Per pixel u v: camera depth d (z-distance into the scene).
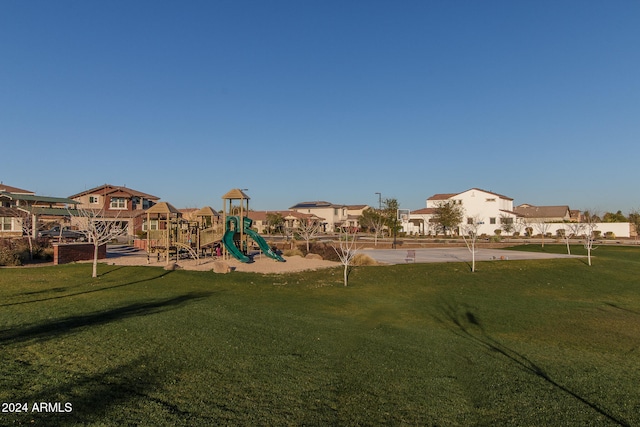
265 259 26.20
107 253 31.08
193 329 10.10
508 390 7.59
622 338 12.68
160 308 12.52
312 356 8.79
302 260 26.23
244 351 8.68
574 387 8.02
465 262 25.17
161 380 6.70
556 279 22.67
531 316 15.24
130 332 9.43
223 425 5.36
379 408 6.39
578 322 14.59
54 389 6.02
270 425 5.49
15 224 34.81
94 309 11.90
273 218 76.38
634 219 58.94
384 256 30.89
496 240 51.06
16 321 10.01
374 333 11.57
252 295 16.05
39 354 7.51
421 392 7.22
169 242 25.44
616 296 19.83
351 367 8.28
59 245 23.19
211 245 27.28
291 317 12.67
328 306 15.06
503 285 20.84
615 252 35.41
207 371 7.30
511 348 11.00
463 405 6.76
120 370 6.98
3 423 4.92
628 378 8.79
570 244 44.69
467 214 70.62
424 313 15.07
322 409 6.16
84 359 7.39
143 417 5.36
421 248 40.84
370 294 17.81
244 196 26.75
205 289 16.78
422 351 9.99
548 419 6.38
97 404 5.64
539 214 77.62
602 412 6.79
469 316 14.94
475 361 9.45
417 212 78.38
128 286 16.55
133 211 56.06
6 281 16.47
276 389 6.76
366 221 69.69
